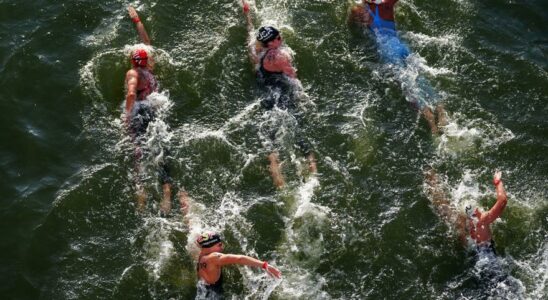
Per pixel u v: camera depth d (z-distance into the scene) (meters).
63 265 9.41
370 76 12.01
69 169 10.55
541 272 9.31
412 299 9.04
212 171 10.57
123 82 11.78
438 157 10.79
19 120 11.12
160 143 10.85
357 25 12.82
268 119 11.29
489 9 13.45
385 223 9.85
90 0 13.09
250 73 12.04
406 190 10.31
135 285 9.15
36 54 12.05
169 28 12.73
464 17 13.21
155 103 11.35
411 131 11.15
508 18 13.32
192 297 8.97
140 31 12.45
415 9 13.31
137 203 10.11
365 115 11.36
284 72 11.73
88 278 9.25
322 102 11.59
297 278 9.19
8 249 9.57
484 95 11.80
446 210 10.01
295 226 9.78
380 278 9.25
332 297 8.98
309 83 11.91
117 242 9.66
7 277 9.26
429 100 11.59
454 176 10.53
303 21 12.95
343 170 10.55
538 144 11.04
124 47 12.28
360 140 10.96
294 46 12.46
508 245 9.69
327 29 12.81
